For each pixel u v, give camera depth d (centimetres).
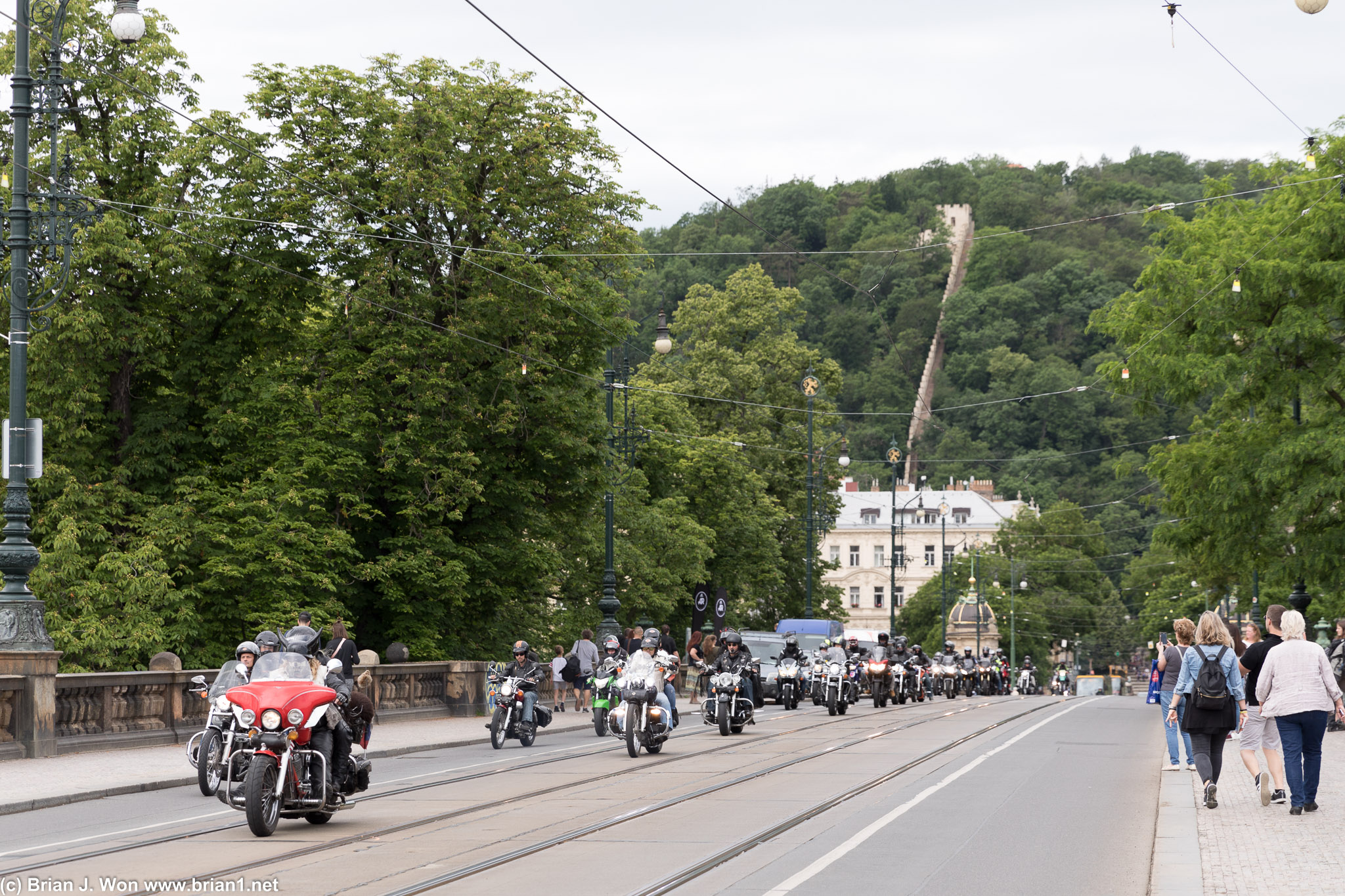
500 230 3534
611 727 2183
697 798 1545
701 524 6153
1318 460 3412
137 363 3559
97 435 3462
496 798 1560
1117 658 14175
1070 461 15562
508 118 3631
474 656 3847
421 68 3616
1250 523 3644
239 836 1266
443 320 3631
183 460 3578
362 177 3544
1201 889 951
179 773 1825
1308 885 961
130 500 3400
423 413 3594
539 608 4534
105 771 1839
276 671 1323
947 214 17725
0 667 2033
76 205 3209
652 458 5975
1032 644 12606
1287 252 3466
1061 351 16225
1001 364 15925
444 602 3712
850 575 14950
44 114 2219
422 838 1238
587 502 3997
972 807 1470
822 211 14138
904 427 16638
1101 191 17650
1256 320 3581
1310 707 1351
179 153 3403
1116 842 1222
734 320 7219
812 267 14150
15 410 2112
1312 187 3500
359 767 1378
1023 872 1054
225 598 3319
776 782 1717
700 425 6844
